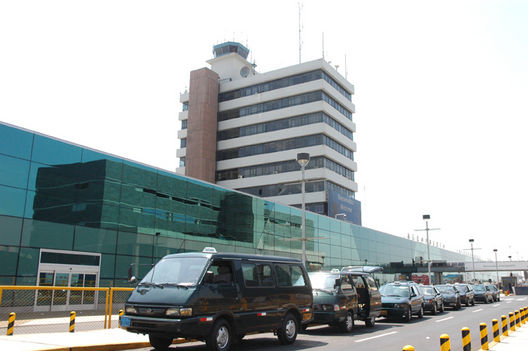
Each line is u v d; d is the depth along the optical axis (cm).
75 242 2573
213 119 7888
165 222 3195
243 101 7838
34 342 1102
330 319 1484
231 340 1052
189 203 3441
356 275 1748
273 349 1138
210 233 3606
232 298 1066
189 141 7731
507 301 4484
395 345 1238
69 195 2583
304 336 1465
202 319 979
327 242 5319
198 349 1145
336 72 7650
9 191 2302
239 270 1119
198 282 1006
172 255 1128
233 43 8819
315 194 6900
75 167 2642
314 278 1602
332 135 7256
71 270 2533
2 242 2236
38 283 2361
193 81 8025
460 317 2350
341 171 7525
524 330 1562
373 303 1786
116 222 2830
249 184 7456
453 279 8950
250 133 7694
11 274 2248
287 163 7262
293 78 7531
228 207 3850
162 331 962
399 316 2056
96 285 2645
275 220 4472
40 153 2472
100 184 2769
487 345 1049
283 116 7400
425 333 1574
